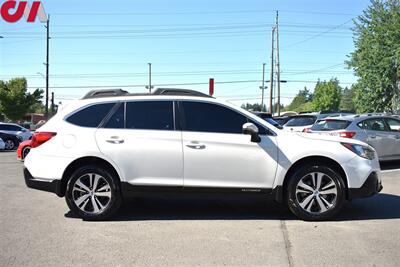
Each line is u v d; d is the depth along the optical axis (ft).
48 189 23.30
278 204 26.91
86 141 23.15
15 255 17.76
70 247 18.78
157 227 21.84
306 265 16.65
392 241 19.49
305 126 55.52
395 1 98.63
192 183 22.88
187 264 16.75
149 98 23.71
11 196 29.86
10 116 199.93
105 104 23.80
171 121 23.29
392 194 30.32
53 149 23.29
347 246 18.81
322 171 22.80
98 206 23.11
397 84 100.99
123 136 23.08
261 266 16.56
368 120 44.09
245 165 22.84
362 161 23.08
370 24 102.12
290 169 22.99
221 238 19.97
